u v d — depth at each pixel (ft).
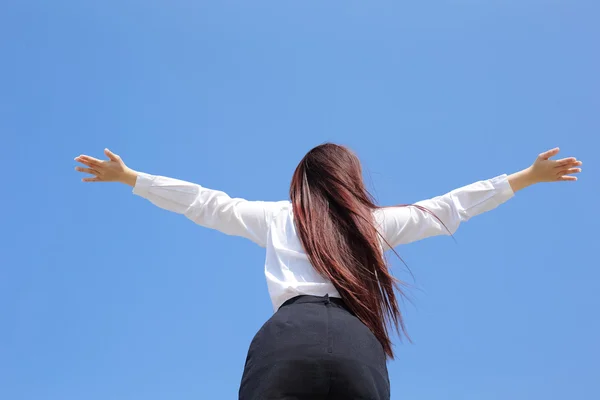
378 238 9.62
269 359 8.30
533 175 10.61
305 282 9.11
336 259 9.17
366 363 8.35
